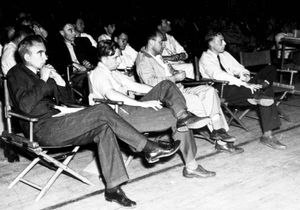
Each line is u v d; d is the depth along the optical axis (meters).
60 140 3.03
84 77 5.13
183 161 3.70
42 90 3.10
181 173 3.46
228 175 3.38
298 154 3.84
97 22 9.72
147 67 3.94
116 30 5.40
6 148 3.83
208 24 9.16
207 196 3.00
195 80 4.37
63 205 2.95
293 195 2.97
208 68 4.45
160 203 2.93
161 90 3.43
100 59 3.50
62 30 5.84
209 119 3.23
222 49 4.47
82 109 3.01
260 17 9.73
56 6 9.38
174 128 3.29
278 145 4.02
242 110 5.52
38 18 8.97
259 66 5.85
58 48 5.30
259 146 4.12
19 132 4.38
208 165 3.62
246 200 2.91
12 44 4.27
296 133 4.52
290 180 3.23
